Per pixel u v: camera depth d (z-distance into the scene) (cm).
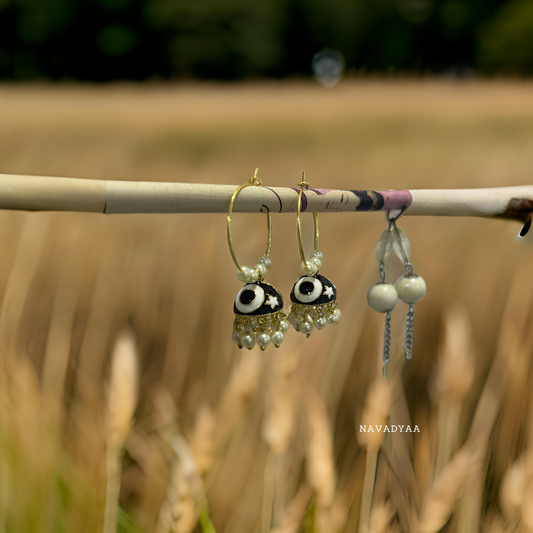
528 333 86
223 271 94
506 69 509
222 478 81
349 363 86
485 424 83
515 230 97
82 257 96
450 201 74
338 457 83
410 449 84
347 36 619
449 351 81
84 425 81
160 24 601
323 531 76
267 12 616
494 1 561
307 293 72
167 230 102
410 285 74
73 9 596
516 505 79
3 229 100
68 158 178
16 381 81
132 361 76
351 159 166
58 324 89
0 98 426
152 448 82
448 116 272
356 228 107
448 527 80
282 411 79
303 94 443
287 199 71
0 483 77
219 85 576
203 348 90
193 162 178
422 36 594
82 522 78
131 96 494
